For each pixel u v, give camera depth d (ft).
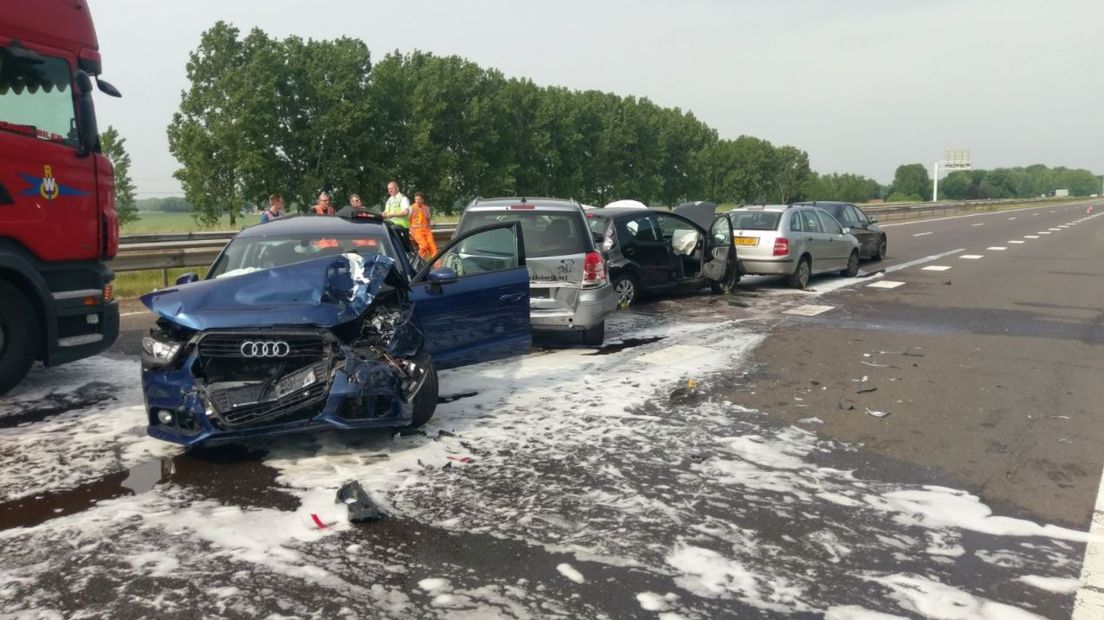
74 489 15.03
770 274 48.21
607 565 12.17
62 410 20.65
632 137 192.95
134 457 16.89
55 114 22.25
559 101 171.83
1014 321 36.91
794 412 21.11
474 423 19.53
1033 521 14.15
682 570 12.05
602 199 191.31
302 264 17.60
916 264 67.31
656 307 40.88
